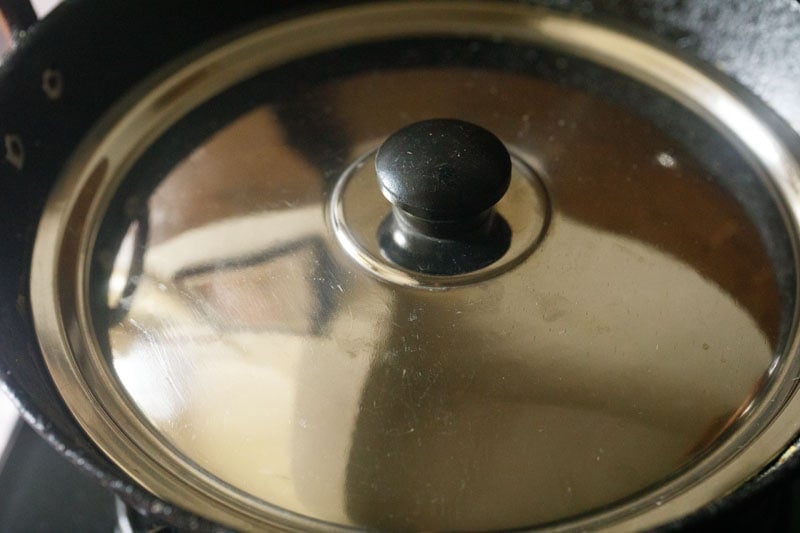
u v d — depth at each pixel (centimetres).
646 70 40
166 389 31
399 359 31
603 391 30
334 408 30
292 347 31
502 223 33
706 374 30
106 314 33
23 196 35
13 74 35
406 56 41
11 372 28
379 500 29
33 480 43
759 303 32
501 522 28
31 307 33
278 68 40
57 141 37
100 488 43
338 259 33
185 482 29
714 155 37
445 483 29
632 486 29
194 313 32
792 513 38
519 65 40
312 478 29
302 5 42
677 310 32
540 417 30
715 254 33
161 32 40
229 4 41
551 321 31
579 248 33
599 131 37
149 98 39
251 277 33
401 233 33
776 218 35
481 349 31
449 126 31
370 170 34
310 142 37
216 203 35
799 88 38
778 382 30
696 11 40
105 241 35
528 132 37
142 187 36
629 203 34
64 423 29
